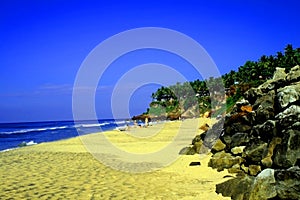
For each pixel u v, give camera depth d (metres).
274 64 61.84
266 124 12.78
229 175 14.02
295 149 10.38
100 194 12.06
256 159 12.85
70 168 17.52
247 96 16.84
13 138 52.75
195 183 13.38
